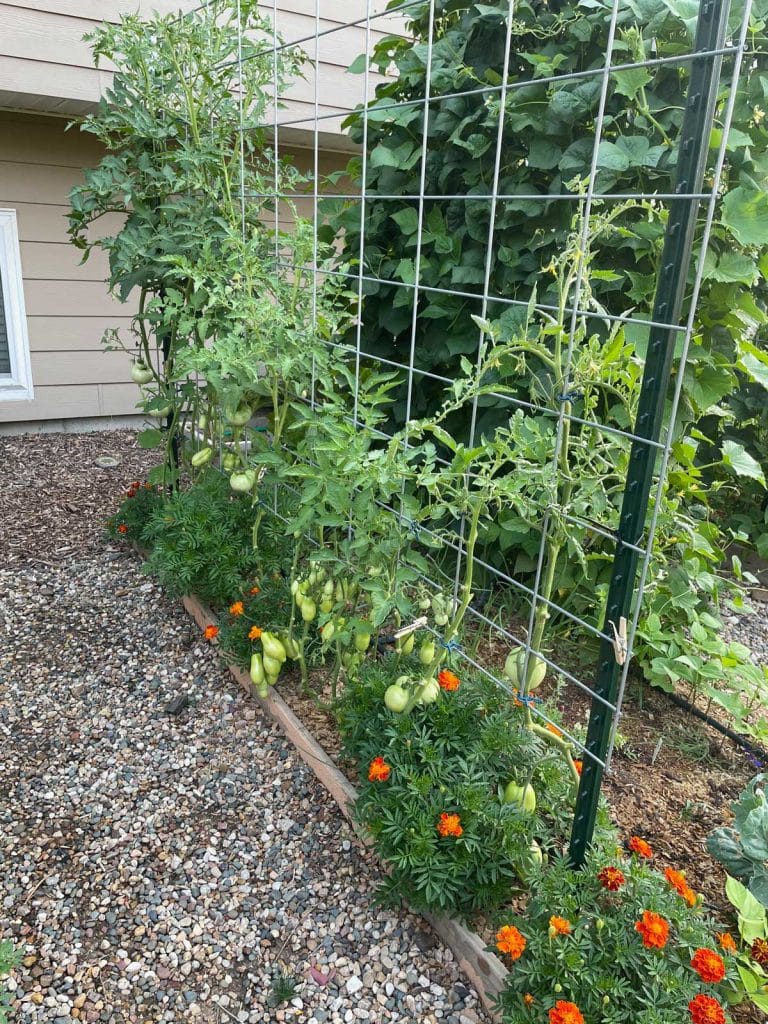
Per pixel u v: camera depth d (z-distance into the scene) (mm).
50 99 4070
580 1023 1316
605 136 2479
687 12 2189
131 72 3025
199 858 1983
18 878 1908
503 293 2758
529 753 1895
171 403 3174
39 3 3852
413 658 2170
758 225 2221
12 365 4867
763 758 2365
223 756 2318
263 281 2648
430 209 3004
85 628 2906
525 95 2504
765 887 1771
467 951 1691
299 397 2598
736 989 1511
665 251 1352
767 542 3551
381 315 3104
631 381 2133
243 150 3131
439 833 1715
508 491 1708
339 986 1684
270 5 4297
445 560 3070
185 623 2961
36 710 2473
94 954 1739
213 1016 1624
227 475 3043
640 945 1481
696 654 2562
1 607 3000
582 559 1827
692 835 2061
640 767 2332
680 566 2592
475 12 2740
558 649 2781
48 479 4273
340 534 2605
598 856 1662
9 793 2156
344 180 5469
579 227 1973
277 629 2455
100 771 2250
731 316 2504
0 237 4648
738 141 2213
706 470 3609
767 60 2330
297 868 1960
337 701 2262
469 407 2959
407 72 2967
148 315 2904
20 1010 1607
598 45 2453
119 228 4953
